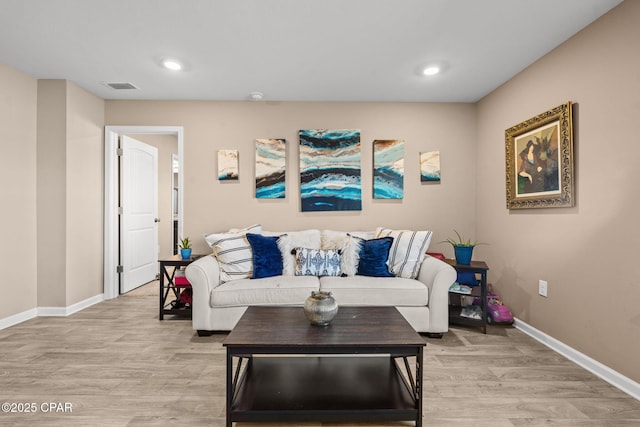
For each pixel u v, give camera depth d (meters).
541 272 2.52
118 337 2.53
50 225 3.00
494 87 3.13
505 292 2.99
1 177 2.68
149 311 3.16
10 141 2.75
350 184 3.45
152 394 1.76
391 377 1.79
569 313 2.24
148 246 4.31
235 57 2.55
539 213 2.55
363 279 2.67
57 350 2.29
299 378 1.77
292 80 2.97
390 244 2.88
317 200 3.44
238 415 1.46
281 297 2.52
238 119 3.47
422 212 3.52
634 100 1.80
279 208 3.48
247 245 2.88
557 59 2.37
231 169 3.44
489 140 3.27
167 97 3.39
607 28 1.96
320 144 3.45
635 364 1.78
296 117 3.49
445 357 2.22
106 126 3.48
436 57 2.55
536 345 2.43
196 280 2.52
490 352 2.30
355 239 2.96
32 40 2.31
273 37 2.27
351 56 2.54
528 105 2.69
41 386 1.83
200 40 2.30
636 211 1.79
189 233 3.46
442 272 2.50
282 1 1.88
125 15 2.01
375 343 1.49
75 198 3.11
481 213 3.42
